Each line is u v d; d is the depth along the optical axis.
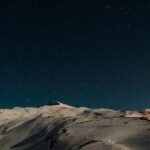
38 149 70.56
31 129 102.06
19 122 134.88
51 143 66.62
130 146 50.81
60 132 69.06
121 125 63.94
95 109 154.50
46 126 94.25
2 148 90.94
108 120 73.31
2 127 134.88
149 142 50.41
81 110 162.00
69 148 56.84
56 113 154.25
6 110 186.62
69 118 93.69
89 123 71.50
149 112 125.31
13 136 101.12
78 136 61.34
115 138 55.50
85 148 52.81
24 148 80.12
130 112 129.00
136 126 61.59
